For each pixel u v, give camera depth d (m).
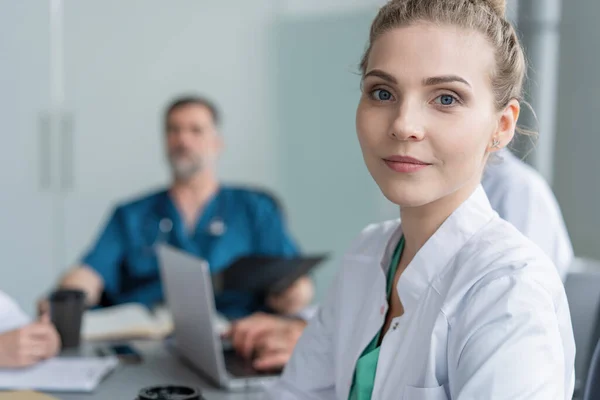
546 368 0.75
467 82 0.82
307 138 3.45
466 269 0.85
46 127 3.20
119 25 3.26
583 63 2.73
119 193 3.29
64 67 3.21
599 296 1.38
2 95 3.14
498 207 1.55
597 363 0.96
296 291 2.00
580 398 1.29
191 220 2.47
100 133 3.26
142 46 3.29
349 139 3.45
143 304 2.36
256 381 1.34
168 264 1.50
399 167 0.83
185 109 2.46
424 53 0.82
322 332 1.13
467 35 0.83
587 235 2.75
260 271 1.94
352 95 3.42
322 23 3.42
